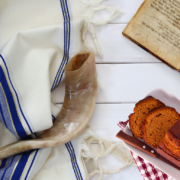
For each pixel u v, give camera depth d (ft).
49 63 3.43
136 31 3.50
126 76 3.59
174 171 3.14
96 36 3.59
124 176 3.53
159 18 3.45
